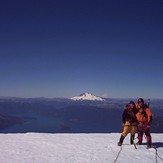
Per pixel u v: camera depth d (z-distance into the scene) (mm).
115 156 9297
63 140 12438
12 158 8938
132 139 11266
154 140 12820
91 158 9000
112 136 14008
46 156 9250
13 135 13945
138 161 8695
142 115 10836
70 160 8734
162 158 9070
